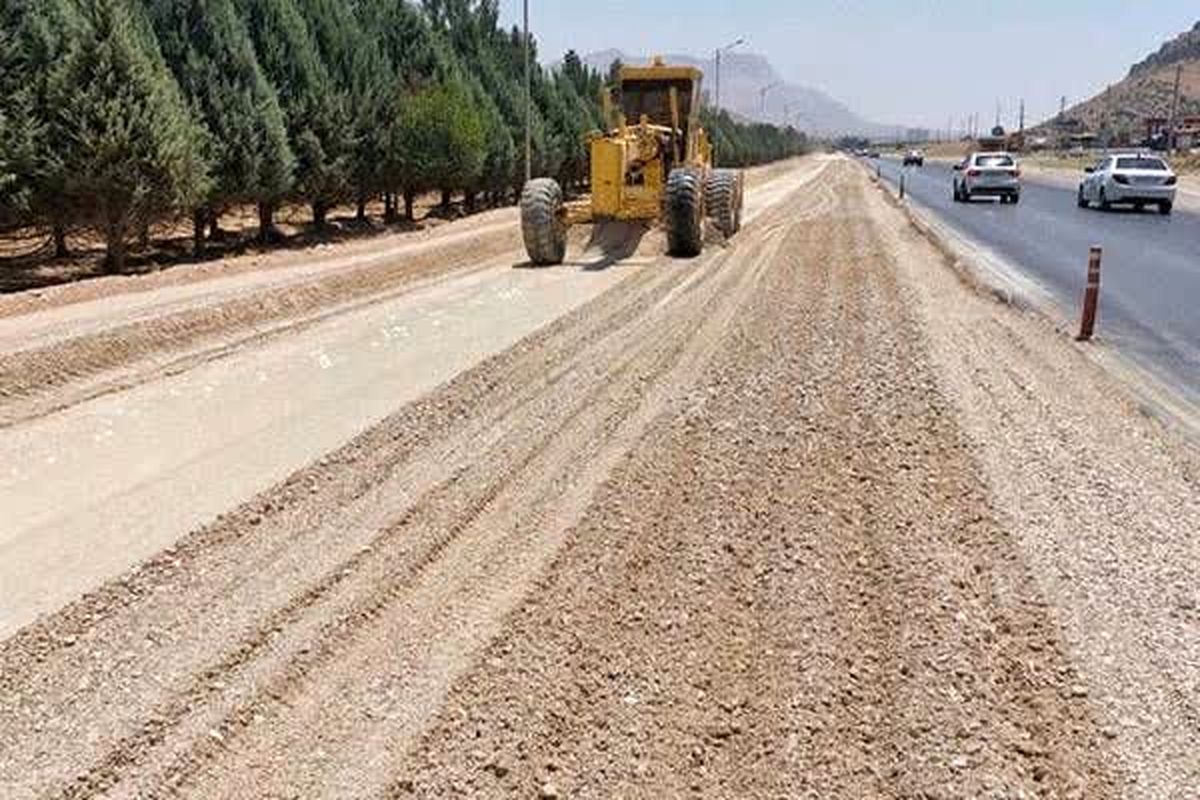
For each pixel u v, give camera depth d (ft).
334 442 22.81
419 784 10.99
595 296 43.32
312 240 75.41
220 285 44.83
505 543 17.29
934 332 35.12
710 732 11.94
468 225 85.05
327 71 77.25
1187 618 14.49
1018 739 11.67
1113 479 20.35
